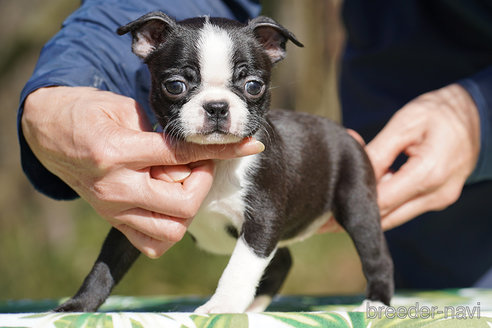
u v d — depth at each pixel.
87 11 3.87
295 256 9.28
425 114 4.29
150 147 2.83
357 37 5.46
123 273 3.28
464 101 4.38
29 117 3.14
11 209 9.62
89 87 3.34
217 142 2.99
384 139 4.24
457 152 4.23
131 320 2.49
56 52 3.60
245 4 4.29
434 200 4.23
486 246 5.16
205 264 8.51
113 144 2.80
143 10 3.89
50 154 3.05
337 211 3.93
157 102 3.21
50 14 9.77
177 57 3.11
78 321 2.49
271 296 4.04
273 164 3.38
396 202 4.11
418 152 4.21
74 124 2.90
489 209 5.11
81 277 8.41
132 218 2.93
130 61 3.76
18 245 9.02
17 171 9.80
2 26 9.94
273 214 3.35
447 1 5.04
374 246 3.84
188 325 2.47
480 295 4.35
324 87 8.69
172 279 8.40
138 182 2.84
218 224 3.48
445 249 5.23
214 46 3.10
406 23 5.20
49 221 9.39
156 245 3.02
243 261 3.21
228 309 3.00
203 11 4.14
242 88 3.14
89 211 9.17
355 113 5.55
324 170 3.85
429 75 5.26
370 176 3.96
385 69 5.36
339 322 2.52
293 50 9.45
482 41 5.10
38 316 2.58
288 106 9.62
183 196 2.86
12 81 9.91
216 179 3.31
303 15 8.78
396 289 5.38
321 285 9.06
